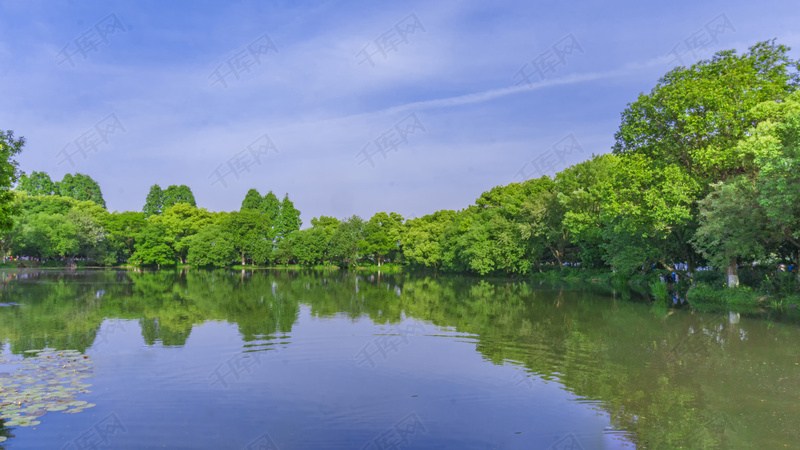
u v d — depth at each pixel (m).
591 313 25.42
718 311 25.44
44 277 57.59
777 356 15.41
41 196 95.38
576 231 46.47
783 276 28.08
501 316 24.59
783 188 21.61
